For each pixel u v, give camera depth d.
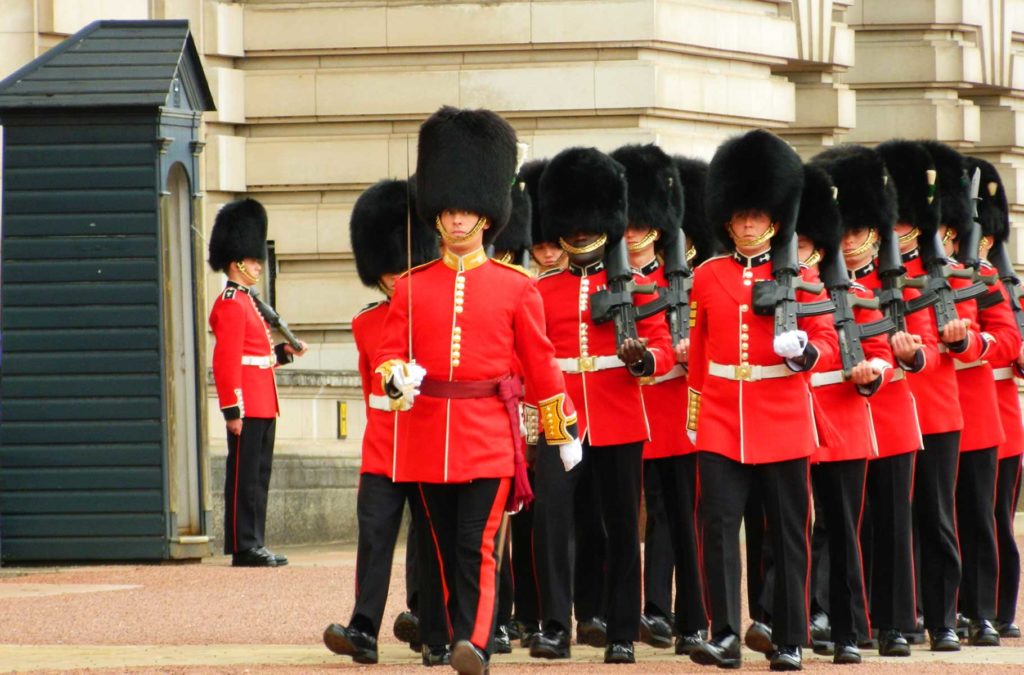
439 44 49.12
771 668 25.45
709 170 26.52
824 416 26.78
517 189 29.36
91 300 37.50
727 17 51.25
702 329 26.27
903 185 30.05
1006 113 64.81
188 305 38.25
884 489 28.12
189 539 37.91
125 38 38.62
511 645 29.12
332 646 25.03
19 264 37.59
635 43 48.69
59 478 37.59
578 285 27.62
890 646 28.03
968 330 29.38
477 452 23.70
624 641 26.36
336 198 49.88
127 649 26.61
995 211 32.44
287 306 49.81
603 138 48.72
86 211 37.50
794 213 26.11
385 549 25.30
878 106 62.62
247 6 49.88
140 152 37.41
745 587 34.56
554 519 26.81
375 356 25.00
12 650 26.52
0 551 37.62
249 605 31.39
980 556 30.08
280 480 42.78
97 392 37.56
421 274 24.39
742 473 25.77
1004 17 64.56
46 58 38.31
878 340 27.88
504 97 48.94
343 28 49.41
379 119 49.53
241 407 38.75
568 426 24.12
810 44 54.66
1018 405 31.44
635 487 26.86
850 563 26.86
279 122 49.78
